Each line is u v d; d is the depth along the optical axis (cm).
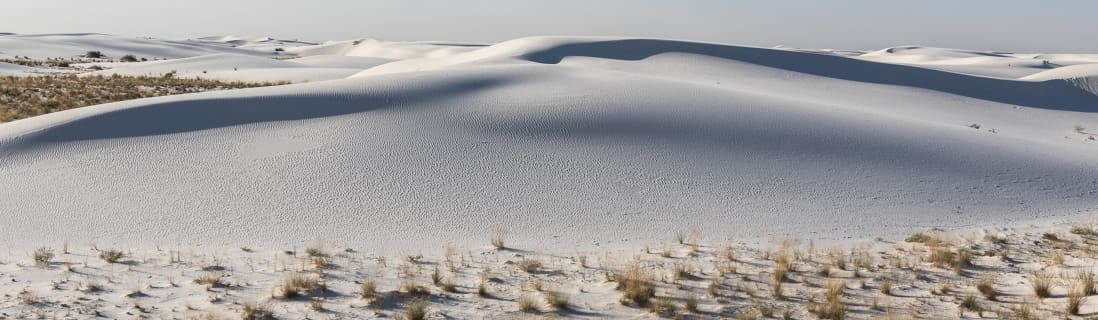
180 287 916
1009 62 11694
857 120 2247
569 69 3272
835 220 1335
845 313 810
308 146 1695
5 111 2816
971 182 1638
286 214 1305
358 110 2039
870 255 1099
